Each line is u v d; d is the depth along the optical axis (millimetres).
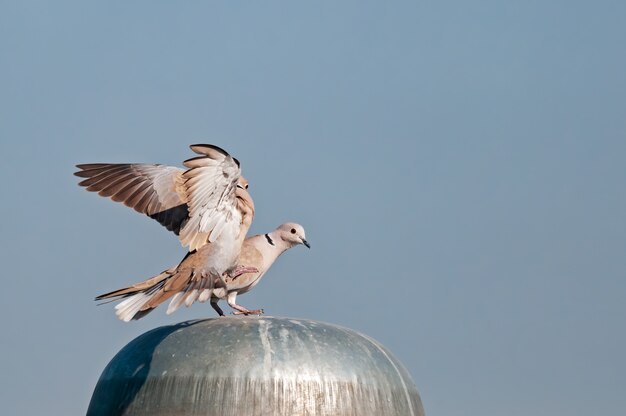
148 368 13242
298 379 12836
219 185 14250
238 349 13062
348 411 12875
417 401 14000
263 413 12602
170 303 13758
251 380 12750
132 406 13070
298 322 13859
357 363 13305
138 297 13898
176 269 14414
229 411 12625
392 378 13625
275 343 13180
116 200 14844
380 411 13156
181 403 12797
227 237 14688
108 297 13898
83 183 14961
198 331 13555
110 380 13672
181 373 12969
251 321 13758
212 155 13727
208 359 13008
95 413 13633
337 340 13555
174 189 14906
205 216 14469
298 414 12648
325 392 12852
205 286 14141
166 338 13648
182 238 14461
